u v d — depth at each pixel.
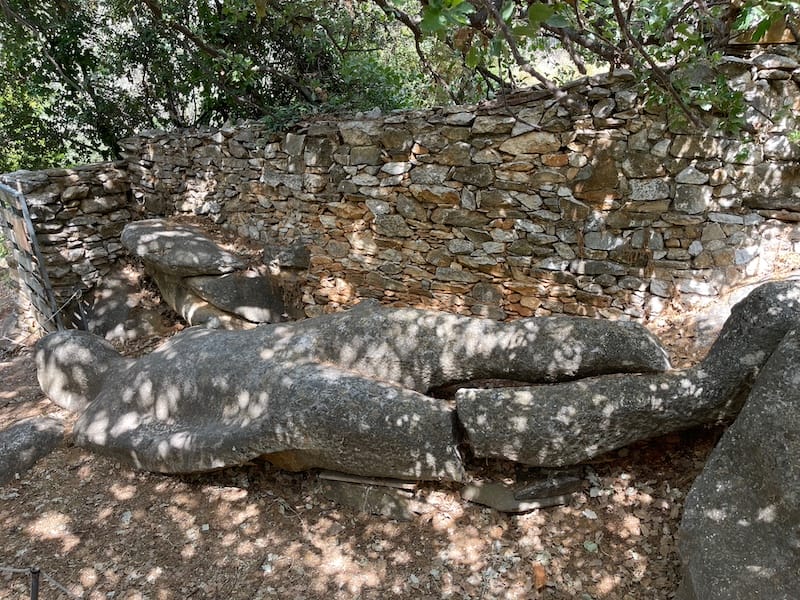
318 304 5.61
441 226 4.67
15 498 3.90
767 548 2.27
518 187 4.23
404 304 5.09
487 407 3.03
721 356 2.85
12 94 7.62
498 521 3.17
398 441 3.16
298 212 5.46
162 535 3.48
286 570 3.16
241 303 5.59
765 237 3.71
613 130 3.80
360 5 6.03
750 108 3.49
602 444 2.94
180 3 6.13
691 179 3.69
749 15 2.49
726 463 2.55
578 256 4.19
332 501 3.55
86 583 3.20
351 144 4.86
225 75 6.11
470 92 5.57
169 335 6.23
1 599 3.13
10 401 5.46
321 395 3.31
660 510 2.96
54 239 6.27
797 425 2.31
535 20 1.65
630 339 3.05
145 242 5.73
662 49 2.82
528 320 3.41
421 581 2.98
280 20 5.22
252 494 3.70
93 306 6.56
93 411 4.35
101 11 7.27
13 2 6.46
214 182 6.13
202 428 3.74
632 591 2.70
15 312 7.96
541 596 2.78
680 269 3.89
